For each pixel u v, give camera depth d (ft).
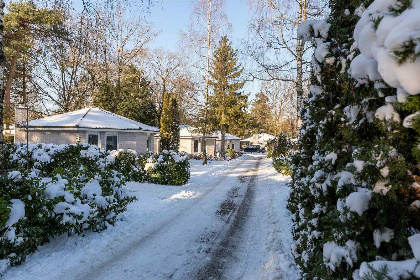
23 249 14.34
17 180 15.72
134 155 44.42
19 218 14.19
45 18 34.53
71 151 34.76
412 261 5.50
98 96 96.48
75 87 80.28
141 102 110.93
